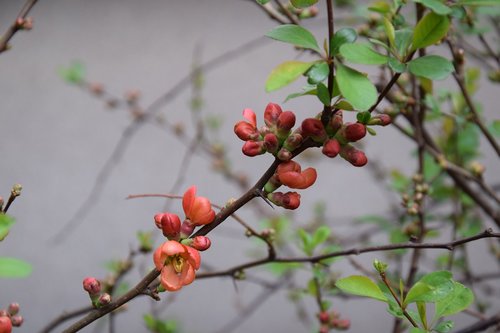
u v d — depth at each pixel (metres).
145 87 2.42
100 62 2.44
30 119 2.44
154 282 1.02
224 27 2.44
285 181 0.95
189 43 2.43
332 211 2.41
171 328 1.29
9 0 2.40
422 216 1.29
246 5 2.43
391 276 1.33
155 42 2.45
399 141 2.41
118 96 2.42
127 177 2.41
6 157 2.41
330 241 1.74
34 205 2.38
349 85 0.93
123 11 2.45
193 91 2.09
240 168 2.40
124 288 1.36
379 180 1.94
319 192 2.42
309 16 1.25
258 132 0.97
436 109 1.28
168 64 2.43
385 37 1.23
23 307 2.32
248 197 0.97
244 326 2.34
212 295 2.35
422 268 1.98
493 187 1.73
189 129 2.39
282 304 2.33
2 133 2.42
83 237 2.37
